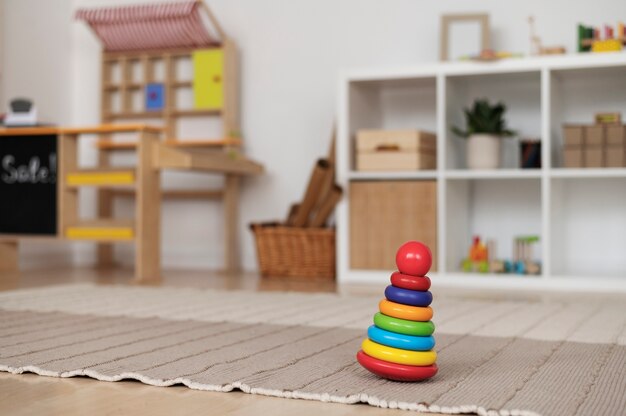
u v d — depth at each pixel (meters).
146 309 2.36
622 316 2.26
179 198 4.38
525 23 3.71
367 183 3.47
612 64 3.12
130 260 4.49
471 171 3.32
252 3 4.21
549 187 3.19
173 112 4.25
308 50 4.11
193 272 3.96
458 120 3.59
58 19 4.49
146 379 1.37
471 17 3.69
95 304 2.48
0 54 4.04
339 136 3.49
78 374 1.42
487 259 3.45
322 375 1.41
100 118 4.41
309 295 2.82
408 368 1.32
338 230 3.50
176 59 4.32
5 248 3.83
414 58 3.91
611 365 1.51
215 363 1.51
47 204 3.48
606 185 3.54
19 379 1.41
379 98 3.87
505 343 1.77
